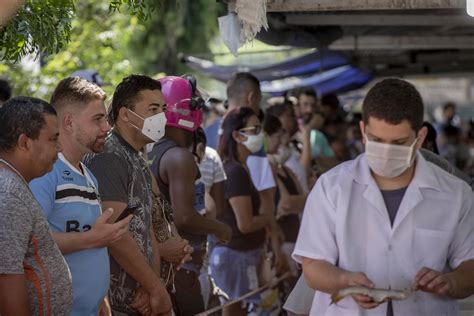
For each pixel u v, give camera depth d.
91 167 5.05
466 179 6.33
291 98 10.58
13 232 3.90
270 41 8.94
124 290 5.14
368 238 4.10
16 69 10.07
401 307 4.09
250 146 7.41
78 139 4.70
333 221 4.12
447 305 4.15
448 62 14.03
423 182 4.09
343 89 16.47
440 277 3.95
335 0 5.45
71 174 4.62
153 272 5.09
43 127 4.12
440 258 4.08
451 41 11.07
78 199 4.59
